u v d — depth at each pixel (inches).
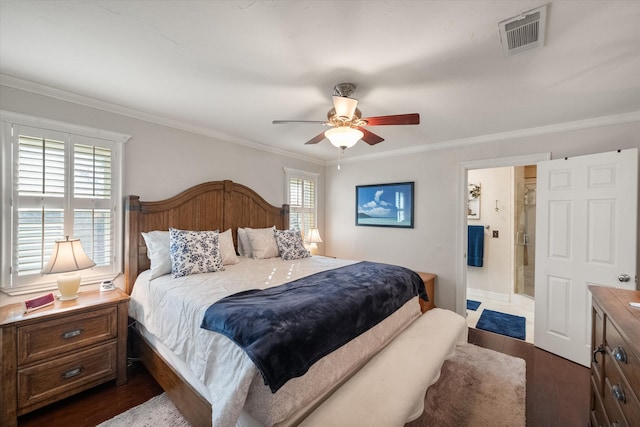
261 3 50.4
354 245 181.5
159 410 74.4
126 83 83.4
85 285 95.0
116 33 60.1
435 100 91.8
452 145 141.3
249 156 148.9
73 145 92.2
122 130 103.2
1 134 79.7
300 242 139.9
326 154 174.7
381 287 83.1
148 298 87.3
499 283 180.9
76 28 58.4
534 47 62.4
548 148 116.0
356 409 51.1
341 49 64.7
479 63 69.6
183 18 54.9
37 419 71.4
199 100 95.0
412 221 154.6
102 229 98.7
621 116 100.9
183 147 121.1
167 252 99.3
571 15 52.2
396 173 162.6
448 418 72.4
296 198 176.1
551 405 78.8
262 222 152.7
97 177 97.3
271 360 46.6
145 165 109.5
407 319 94.7
